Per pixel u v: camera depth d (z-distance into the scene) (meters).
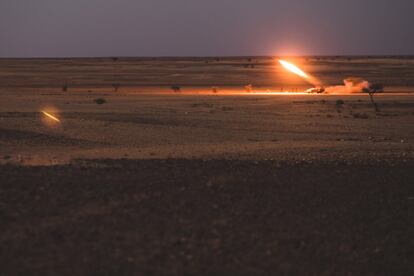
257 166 29.19
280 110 72.56
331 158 32.00
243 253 17.28
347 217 21.44
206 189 23.83
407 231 20.34
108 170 27.11
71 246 17.02
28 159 30.91
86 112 61.75
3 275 14.69
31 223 18.86
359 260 17.56
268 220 20.52
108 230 18.56
